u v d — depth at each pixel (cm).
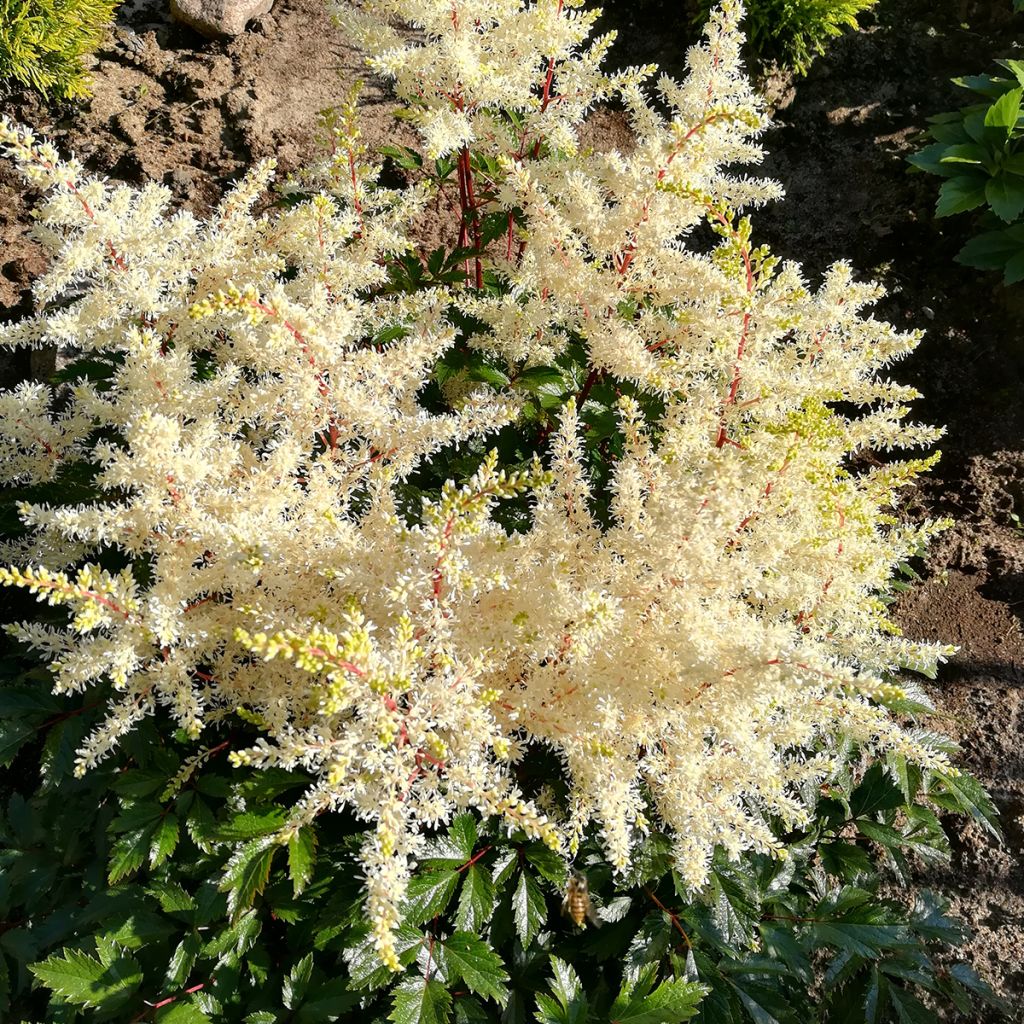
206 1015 28
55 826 33
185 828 32
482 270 47
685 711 27
